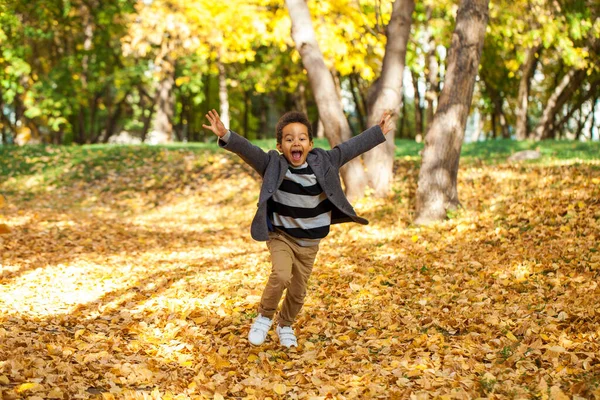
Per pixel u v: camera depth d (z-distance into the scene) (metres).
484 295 6.23
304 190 4.54
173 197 15.89
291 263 4.65
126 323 5.67
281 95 35.28
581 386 3.73
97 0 26.08
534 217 9.17
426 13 19.77
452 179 10.36
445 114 10.26
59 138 35.03
